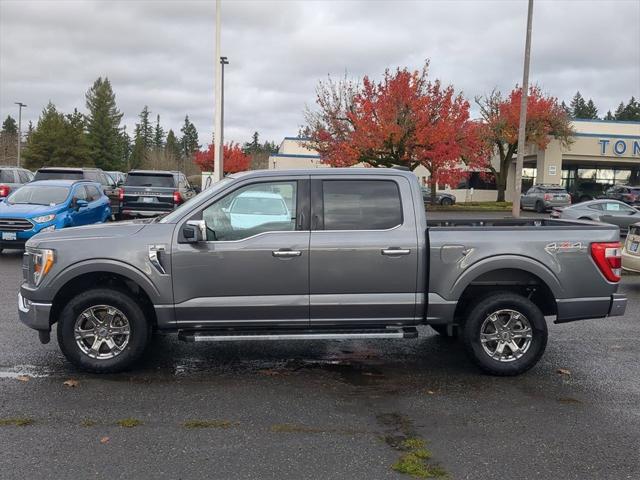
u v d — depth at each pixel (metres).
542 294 6.19
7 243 12.97
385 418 4.77
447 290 5.71
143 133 125.31
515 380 5.79
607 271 5.86
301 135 37.94
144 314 5.73
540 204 34.62
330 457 4.04
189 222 5.46
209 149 67.25
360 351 6.75
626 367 6.27
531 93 40.41
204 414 4.78
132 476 3.73
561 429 4.60
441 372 6.01
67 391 5.24
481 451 4.18
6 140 80.94
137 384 5.46
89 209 14.96
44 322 5.62
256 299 5.61
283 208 5.70
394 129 30.50
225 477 3.73
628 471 3.90
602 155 42.34
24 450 4.07
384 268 5.65
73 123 80.88
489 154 41.44
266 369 6.01
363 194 5.75
